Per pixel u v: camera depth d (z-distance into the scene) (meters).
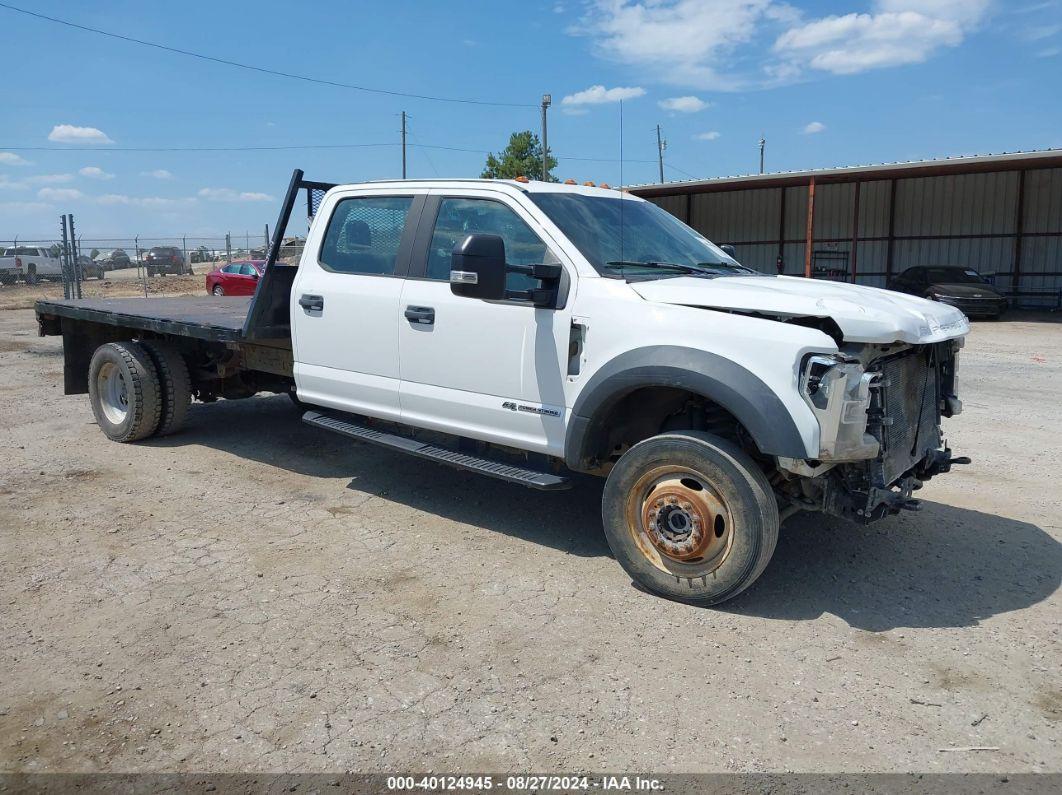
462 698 3.29
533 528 5.21
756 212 30.41
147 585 4.32
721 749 2.97
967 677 3.44
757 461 4.15
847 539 5.00
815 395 3.64
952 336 4.21
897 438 4.12
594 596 4.21
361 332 5.38
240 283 22.47
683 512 4.00
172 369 7.21
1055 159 21.42
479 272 4.05
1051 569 4.57
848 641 3.75
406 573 4.50
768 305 3.85
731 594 3.96
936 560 4.69
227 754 2.94
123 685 3.37
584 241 4.56
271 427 7.95
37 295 29.06
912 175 24.44
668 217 5.61
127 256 37.00
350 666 3.52
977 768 2.86
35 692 3.32
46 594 4.20
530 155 45.34
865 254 28.41
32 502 5.63
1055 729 3.08
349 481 6.20
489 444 4.97
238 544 4.91
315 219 5.84
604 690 3.35
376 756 2.93
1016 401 9.61
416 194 5.26
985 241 26.08
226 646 3.69
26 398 9.49
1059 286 25.03
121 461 6.70
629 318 4.14
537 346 4.48
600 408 4.23
